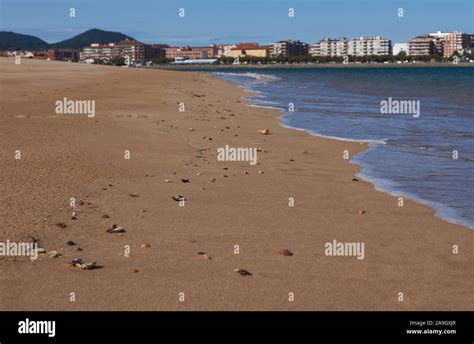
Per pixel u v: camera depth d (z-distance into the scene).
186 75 88.44
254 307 7.04
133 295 7.27
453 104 36.75
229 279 7.84
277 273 8.11
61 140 18.16
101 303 7.05
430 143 20.59
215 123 25.70
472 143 20.45
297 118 28.92
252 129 24.19
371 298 7.36
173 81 64.06
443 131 23.69
